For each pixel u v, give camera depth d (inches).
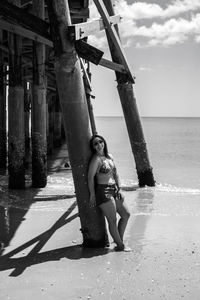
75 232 271.0
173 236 263.6
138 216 313.9
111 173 236.1
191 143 1418.6
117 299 177.5
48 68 628.1
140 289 186.4
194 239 257.6
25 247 241.6
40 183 430.9
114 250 235.0
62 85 227.0
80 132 231.0
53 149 928.3
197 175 582.2
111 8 392.5
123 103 426.9
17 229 278.2
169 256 226.4
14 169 415.2
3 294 180.9
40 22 225.1
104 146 236.7
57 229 278.2
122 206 239.9
